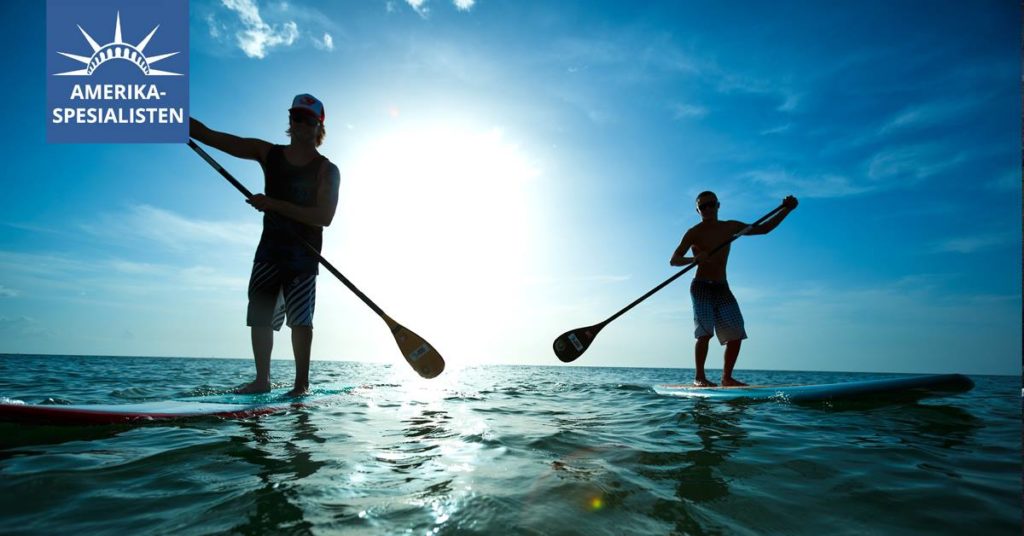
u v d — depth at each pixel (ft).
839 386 11.59
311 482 4.44
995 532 3.67
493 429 7.69
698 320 15.53
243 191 10.00
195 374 27.78
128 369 33.86
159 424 7.14
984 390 20.06
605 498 4.19
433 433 7.16
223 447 5.74
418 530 3.39
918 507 4.16
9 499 3.96
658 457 5.79
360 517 3.61
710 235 15.58
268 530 3.35
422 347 10.28
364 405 10.16
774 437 7.18
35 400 11.24
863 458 5.84
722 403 11.67
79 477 4.53
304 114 10.38
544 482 4.61
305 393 10.53
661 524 3.67
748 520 3.81
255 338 10.36
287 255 10.22
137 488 4.25
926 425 8.45
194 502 3.90
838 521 3.83
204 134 10.25
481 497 4.09
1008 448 6.56
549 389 18.57
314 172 10.55
